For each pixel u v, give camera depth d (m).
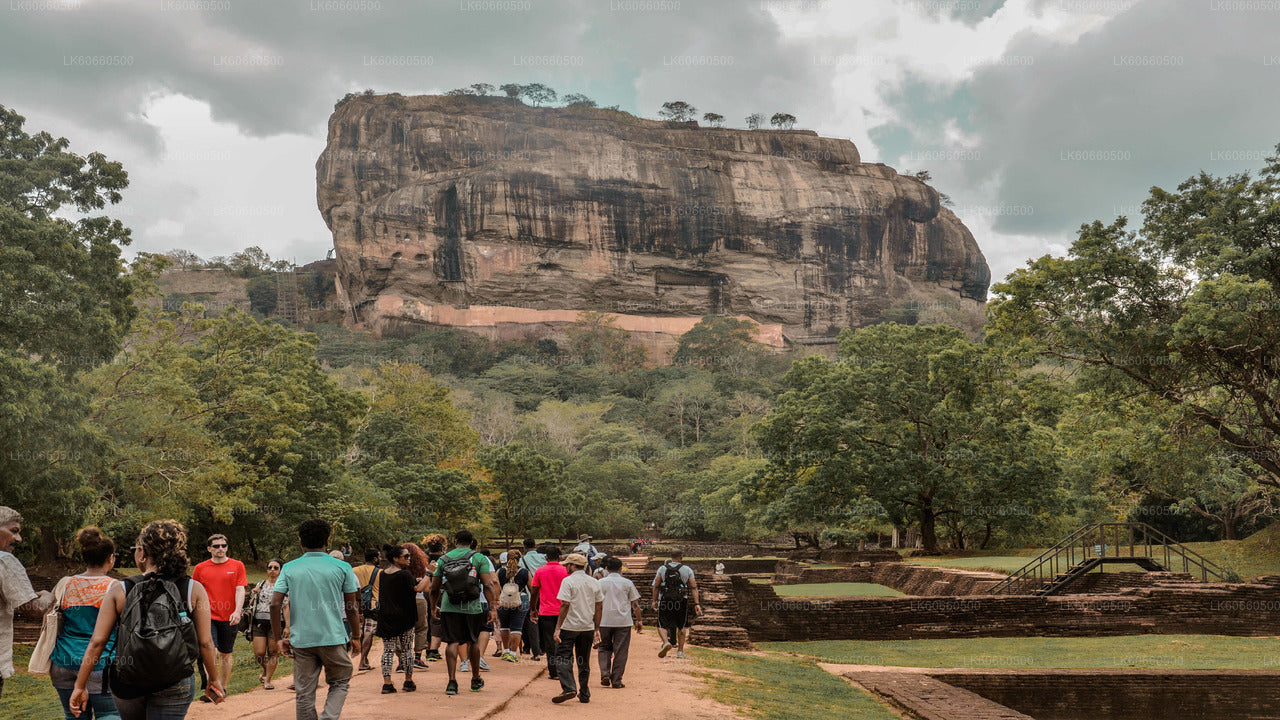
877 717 13.03
